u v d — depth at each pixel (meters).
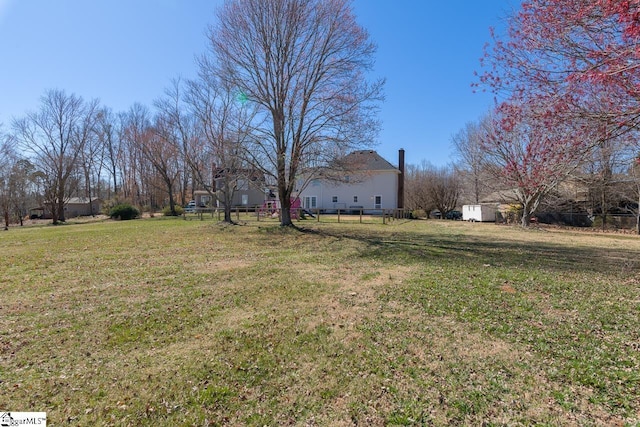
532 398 2.67
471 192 34.16
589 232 19.28
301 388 2.86
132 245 11.16
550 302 5.06
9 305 5.07
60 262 8.35
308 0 14.20
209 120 18.08
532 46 5.40
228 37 14.62
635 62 4.28
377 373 3.08
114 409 2.59
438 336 3.86
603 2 3.98
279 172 15.55
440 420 2.44
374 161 35.69
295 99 14.53
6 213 29.50
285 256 9.26
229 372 3.12
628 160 7.50
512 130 6.46
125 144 43.66
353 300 5.24
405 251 10.09
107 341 3.81
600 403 2.59
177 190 49.34
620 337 3.77
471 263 8.21
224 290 5.87
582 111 5.27
